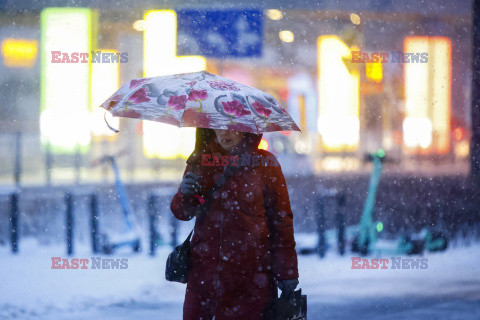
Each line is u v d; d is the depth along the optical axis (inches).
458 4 2107.5
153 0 1860.2
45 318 540.1
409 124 2269.9
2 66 1950.1
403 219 1125.7
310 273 719.7
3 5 1892.2
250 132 323.3
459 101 2282.2
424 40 2187.5
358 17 2111.2
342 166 2031.3
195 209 346.9
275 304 327.3
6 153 1920.5
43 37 1932.8
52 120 1926.7
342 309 559.2
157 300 604.4
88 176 1759.4
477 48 1219.9
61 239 990.4
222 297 327.9
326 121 2165.4
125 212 874.1
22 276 706.2
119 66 1925.4
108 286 658.8
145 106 329.1
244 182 333.1
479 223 1065.5
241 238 329.4
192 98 329.4
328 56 2118.6
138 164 1958.7
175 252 341.1
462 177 1476.4
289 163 2020.2
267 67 2032.5
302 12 2009.1
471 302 580.4
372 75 2210.9
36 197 1279.5
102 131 1939.0
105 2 1894.7
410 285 650.8
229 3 1636.3
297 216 1153.4
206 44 1205.1
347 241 861.2
